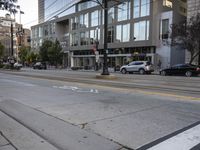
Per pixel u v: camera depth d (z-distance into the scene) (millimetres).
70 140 4480
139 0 42312
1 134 4855
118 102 7992
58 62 58656
